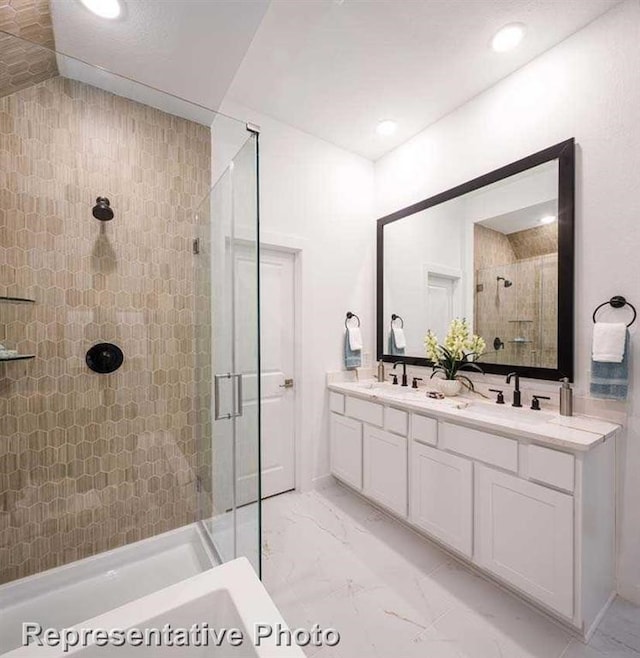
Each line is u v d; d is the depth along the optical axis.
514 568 1.55
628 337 1.59
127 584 1.76
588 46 1.73
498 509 1.61
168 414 2.08
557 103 1.86
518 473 1.54
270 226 2.54
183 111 2.07
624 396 1.56
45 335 1.73
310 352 2.73
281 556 1.92
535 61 1.96
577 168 1.78
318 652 1.35
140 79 1.86
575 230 1.78
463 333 2.24
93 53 1.66
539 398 1.92
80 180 1.81
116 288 1.92
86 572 1.80
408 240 2.77
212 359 2.06
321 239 2.79
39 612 1.59
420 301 2.66
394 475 2.18
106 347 1.89
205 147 2.19
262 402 2.60
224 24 1.51
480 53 1.92
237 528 1.80
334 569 1.81
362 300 3.04
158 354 2.05
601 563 1.50
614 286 1.66
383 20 1.71
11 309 1.65
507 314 2.08
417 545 2.02
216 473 2.02
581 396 1.76
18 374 1.67
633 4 1.59
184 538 2.09
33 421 1.71
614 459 1.59
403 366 2.70
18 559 1.67
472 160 2.30
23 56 1.50
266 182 2.51
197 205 2.16
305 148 2.70
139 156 1.98
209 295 2.09
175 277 2.10
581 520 1.34
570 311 1.79
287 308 2.73
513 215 2.06
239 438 1.80
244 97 2.30
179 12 1.44
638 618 1.49
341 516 2.34
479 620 1.49
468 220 2.31
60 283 1.77
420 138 2.67
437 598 1.62
